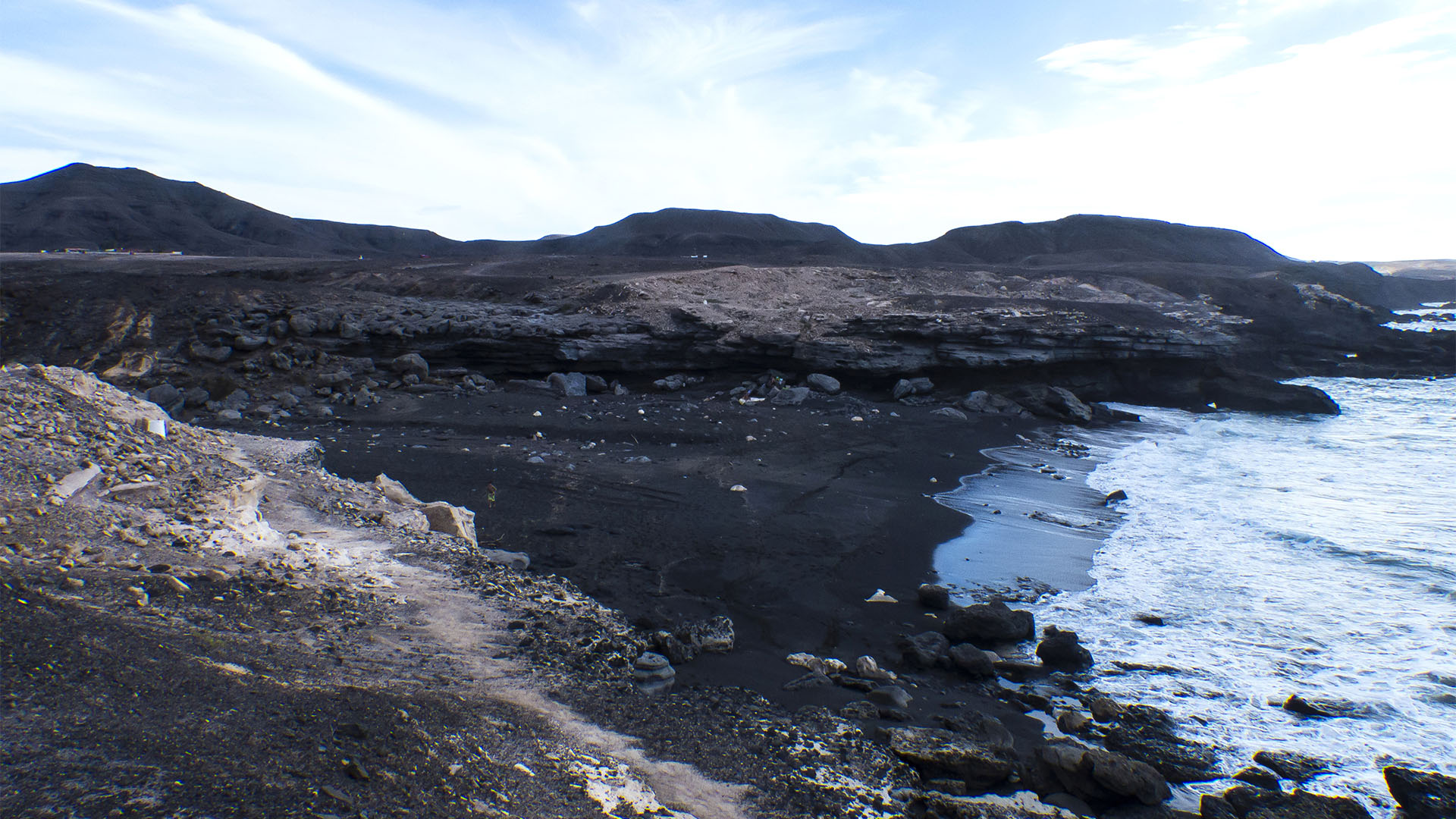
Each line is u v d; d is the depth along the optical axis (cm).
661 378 3172
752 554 1284
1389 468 2220
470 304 3234
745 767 614
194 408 2288
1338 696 859
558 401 2645
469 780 478
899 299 4119
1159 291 5856
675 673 836
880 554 1332
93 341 2495
